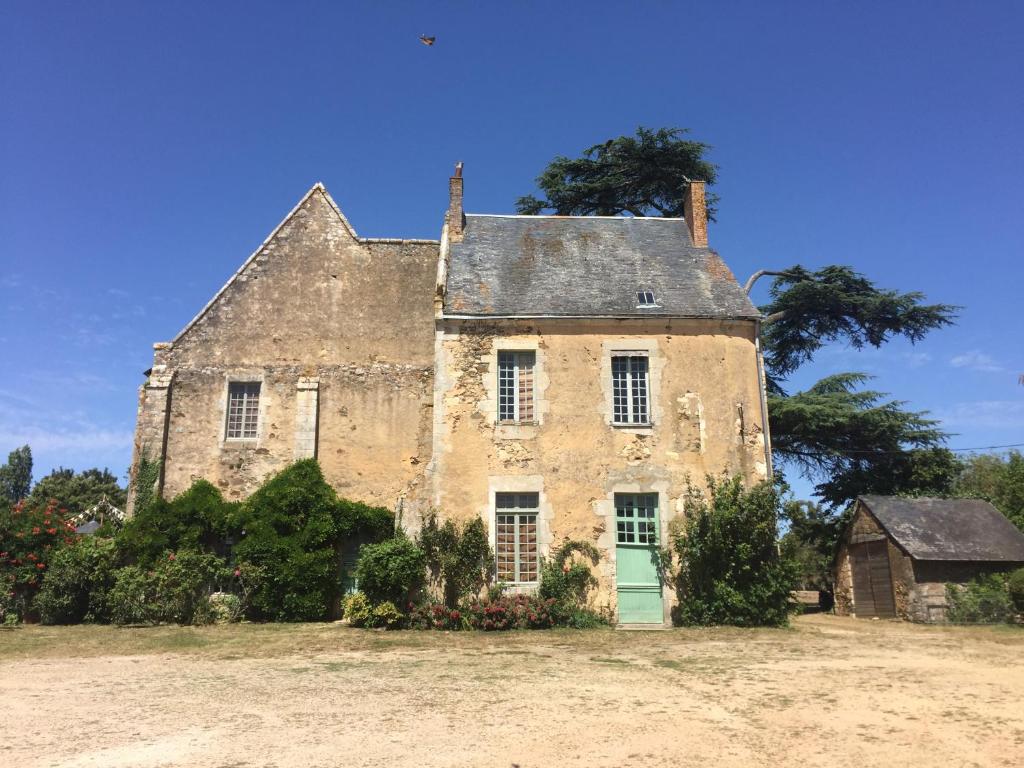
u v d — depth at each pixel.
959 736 6.93
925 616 17.81
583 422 16.58
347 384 19.02
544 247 19.36
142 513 17.34
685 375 16.95
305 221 20.12
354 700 8.30
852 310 26.73
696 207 20.11
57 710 7.88
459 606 15.35
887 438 25.98
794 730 7.10
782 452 27.45
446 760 6.17
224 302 19.36
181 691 8.82
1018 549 18.70
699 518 15.84
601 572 15.84
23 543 16.56
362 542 18.03
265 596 16.70
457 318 16.88
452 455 16.33
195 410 18.62
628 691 8.74
